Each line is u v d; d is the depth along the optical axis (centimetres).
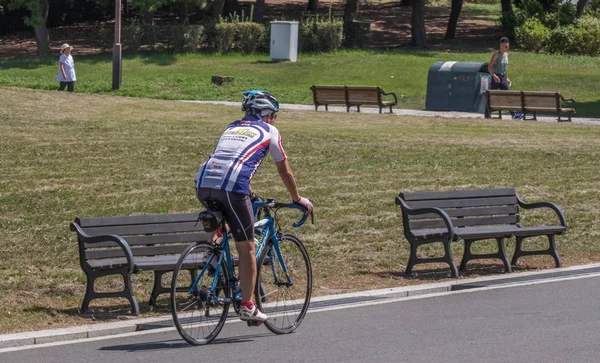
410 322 1180
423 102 4450
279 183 2148
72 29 7425
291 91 4641
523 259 1659
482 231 1519
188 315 1073
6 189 1942
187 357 1009
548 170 2459
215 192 1033
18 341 1060
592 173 2448
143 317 1205
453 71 4038
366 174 2298
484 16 8719
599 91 4700
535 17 6800
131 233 1259
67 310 1224
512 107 3594
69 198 1900
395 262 1570
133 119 2934
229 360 998
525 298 1328
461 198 1567
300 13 8038
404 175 2306
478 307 1270
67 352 1028
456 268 1486
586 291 1377
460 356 1016
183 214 1309
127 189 2011
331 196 2042
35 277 1378
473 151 2652
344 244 1673
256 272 1077
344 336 1107
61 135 2573
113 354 1020
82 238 1198
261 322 1088
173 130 2755
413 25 6662
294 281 1351
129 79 4928
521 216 1959
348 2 7088
